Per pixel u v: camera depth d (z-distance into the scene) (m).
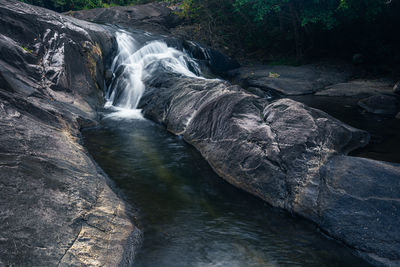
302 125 4.16
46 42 7.41
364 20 14.07
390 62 12.79
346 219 3.07
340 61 13.70
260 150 4.18
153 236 3.13
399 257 2.64
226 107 5.09
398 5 13.57
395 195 3.05
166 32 14.65
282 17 15.12
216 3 16.23
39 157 3.51
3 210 2.54
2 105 4.27
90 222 2.88
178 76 8.73
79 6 17.91
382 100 7.80
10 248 2.26
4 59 5.98
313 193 3.46
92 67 8.07
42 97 5.87
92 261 2.46
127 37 10.98
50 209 2.80
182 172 4.64
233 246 3.03
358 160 3.63
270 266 2.76
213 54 12.90
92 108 7.23
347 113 7.67
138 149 5.48
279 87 10.66
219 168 4.58
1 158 3.13
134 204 3.71
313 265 2.77
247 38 16.22
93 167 4.16
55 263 2.31
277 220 3.48
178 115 6.45
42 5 17.53
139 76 9.20
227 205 3.79
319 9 12.88
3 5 7.33
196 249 2.97
